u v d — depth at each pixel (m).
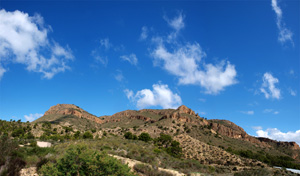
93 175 11.47
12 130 91.12
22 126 107.88
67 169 11.44
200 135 168.12
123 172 12.27
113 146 34.69
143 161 27.72
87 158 11.76
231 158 74.75
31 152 17.50
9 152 14.37
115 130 170.88
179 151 81.19
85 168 11.64
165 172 21.94
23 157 14.90
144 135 95.75
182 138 112.00
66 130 126.19
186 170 29.03
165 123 185.12
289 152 198.75
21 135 75.75
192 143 100.81
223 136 198.00
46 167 12.11
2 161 12.83
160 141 101.12
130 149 34.28
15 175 12.48
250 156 98.31
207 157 76.81
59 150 20.81
